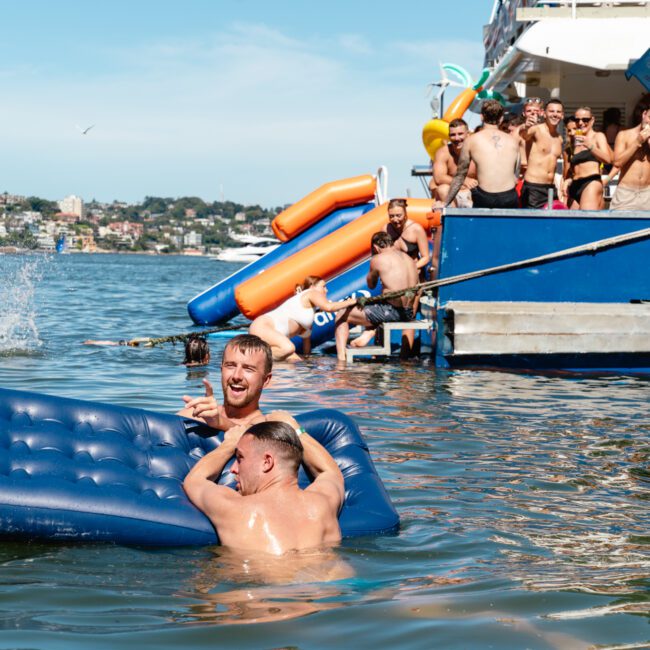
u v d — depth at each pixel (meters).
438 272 10.99
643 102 11.56
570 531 4.35
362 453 4.89
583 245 10.66
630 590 3.48
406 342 11.73
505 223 10.76
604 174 13.39
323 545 4.05
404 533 4.29
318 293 11.84
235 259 99.06
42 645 2.93
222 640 2.99
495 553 3.99
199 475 4.42
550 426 7.05
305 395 8.50
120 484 4.38
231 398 4.96
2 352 11.29
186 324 16.50
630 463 5.84
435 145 15.02
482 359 10.66
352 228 13.33
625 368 10.43
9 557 3.89
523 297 10.75
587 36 12.28
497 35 16.44
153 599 3.39
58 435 4.64
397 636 3.01
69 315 17.92
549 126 11.11
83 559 3.87
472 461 5.84
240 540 4.02
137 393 8.47
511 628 3.08
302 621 3.15
